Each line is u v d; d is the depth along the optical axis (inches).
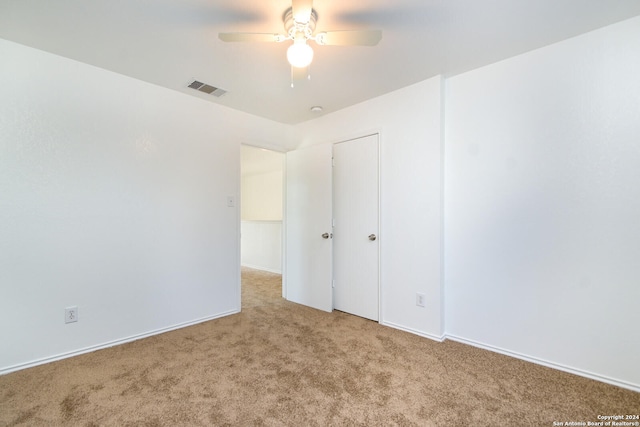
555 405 65.7
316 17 69.1
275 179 262.7
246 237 247.9
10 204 79.0
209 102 119.4
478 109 94.6
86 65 90.7
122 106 97.6
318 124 138.9
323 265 132.3
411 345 95.7
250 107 125.6
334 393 69.9
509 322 89.0
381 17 69.5
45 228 84.0
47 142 84.4
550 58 82.0
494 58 88.6
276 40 69.4
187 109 113.0
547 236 82.8
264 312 129.3
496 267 91.4
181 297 111.4
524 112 86.3
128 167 98.9
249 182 292.7
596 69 75.7
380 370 80.2
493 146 91.8
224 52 84.0
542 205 83.5
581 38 77.6
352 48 82.0
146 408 64.4
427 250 101.4
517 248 87.7
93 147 92.0
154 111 104.7
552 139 82.0
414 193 104.7
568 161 79.7
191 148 114.1
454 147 99.5
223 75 97.7
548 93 82.5
